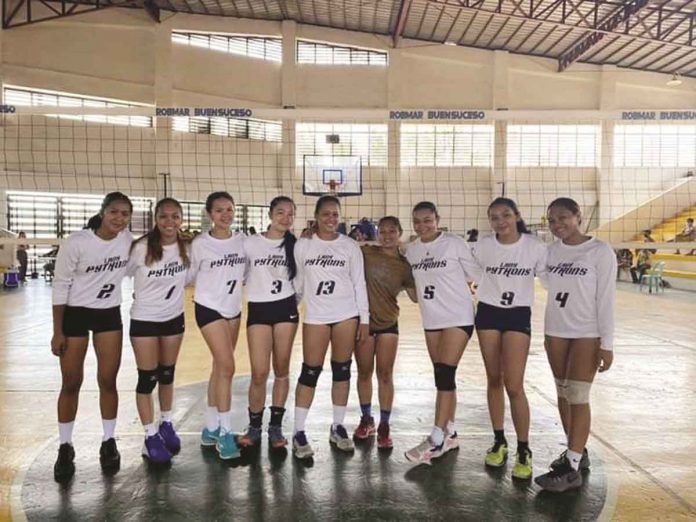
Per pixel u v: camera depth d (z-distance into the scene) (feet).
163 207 9.92
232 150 57.11
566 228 9.48
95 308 9.63
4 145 49.98
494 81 59.82
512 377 9.55
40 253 57.72
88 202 53.57
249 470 9.80
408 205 59.67
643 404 13.85
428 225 10.42
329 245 10.44
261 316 10.49
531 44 57.98
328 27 58.70
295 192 58.39
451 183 60.08
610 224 59.82
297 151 58.95
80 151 52.24
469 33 56.75
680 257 48.42
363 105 59.72
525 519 8.17
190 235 11.07
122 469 9.82
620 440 11.43
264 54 58.75
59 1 51.98
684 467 10.09
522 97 61.05
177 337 10.46
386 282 10.98
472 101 60.34
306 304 10.48
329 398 14.21
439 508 8.49
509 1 48.19
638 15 47.14
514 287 9.66
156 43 54.75
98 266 9.50
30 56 51.21
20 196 50.42
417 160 60.03
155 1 53.57
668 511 8.43
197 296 10.33
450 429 10.84
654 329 25.46
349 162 56.54
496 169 59.72
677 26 49.85
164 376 10.55
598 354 9.20
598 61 60.29
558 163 61.21
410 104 59.88
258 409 10.80
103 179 52.80
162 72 54.70
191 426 12.09
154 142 54.39
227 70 57.31
